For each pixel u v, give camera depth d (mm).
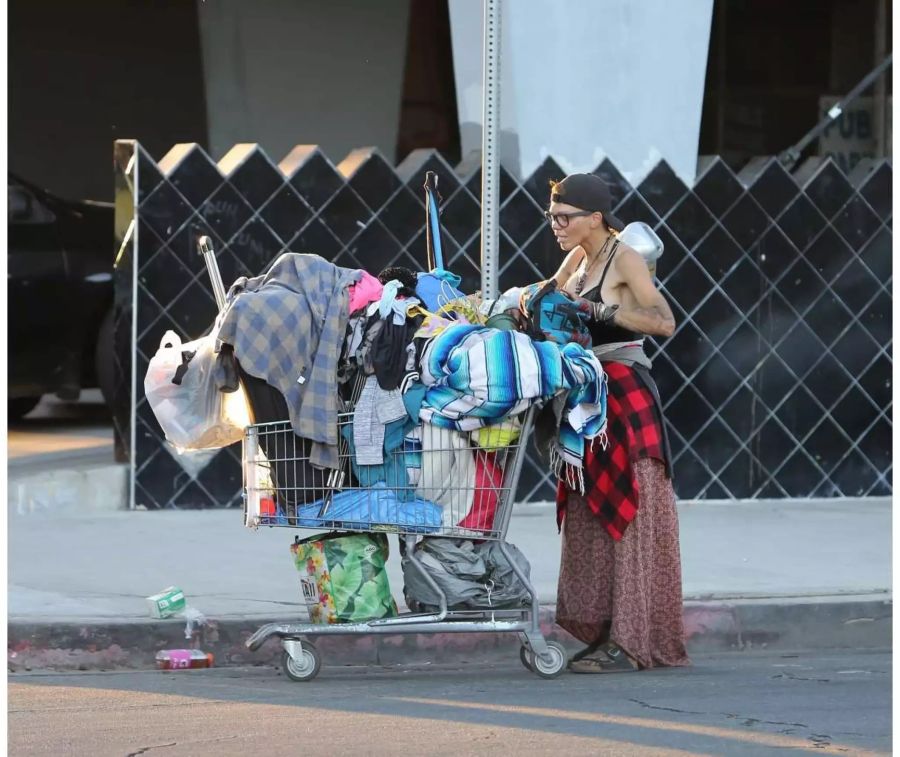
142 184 31375
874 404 35125
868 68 50062
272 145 44500
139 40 52250
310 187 32219
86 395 49781
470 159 33719
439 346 19609
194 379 21297
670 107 33781
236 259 31859
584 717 18406
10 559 26719
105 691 20000
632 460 20656
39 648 21672
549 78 33188
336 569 20531
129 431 31844
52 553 27344
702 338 34000
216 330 20953
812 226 34531
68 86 52531
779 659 22812
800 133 50406
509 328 20391
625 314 20547
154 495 31844
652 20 33531
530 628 20562
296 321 19922
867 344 34969
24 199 38438
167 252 31609
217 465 32156
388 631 20312
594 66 33375
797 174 35125
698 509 33469
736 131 50156
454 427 19828
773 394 34469
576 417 20000
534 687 20188
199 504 32062
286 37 44250
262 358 19844
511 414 19766
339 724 18016
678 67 33781
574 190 20719
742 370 34281
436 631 20250
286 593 24312
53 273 38594
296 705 19062
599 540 21156
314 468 20109
